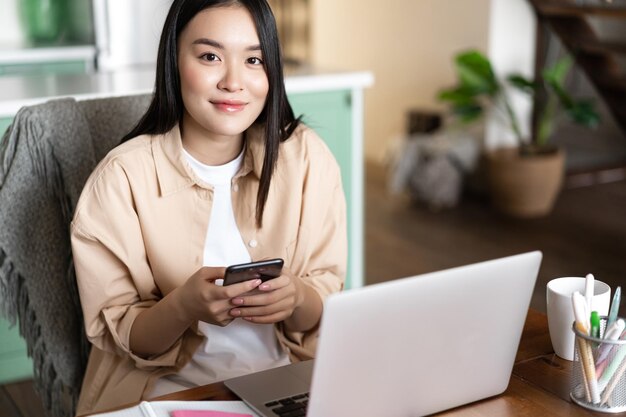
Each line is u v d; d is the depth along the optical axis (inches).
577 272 141.3
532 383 47.4
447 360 42.3
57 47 151.9
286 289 51.5
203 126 54.1
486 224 169.8
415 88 199.8
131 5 150.1
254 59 53.6
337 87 107.0
